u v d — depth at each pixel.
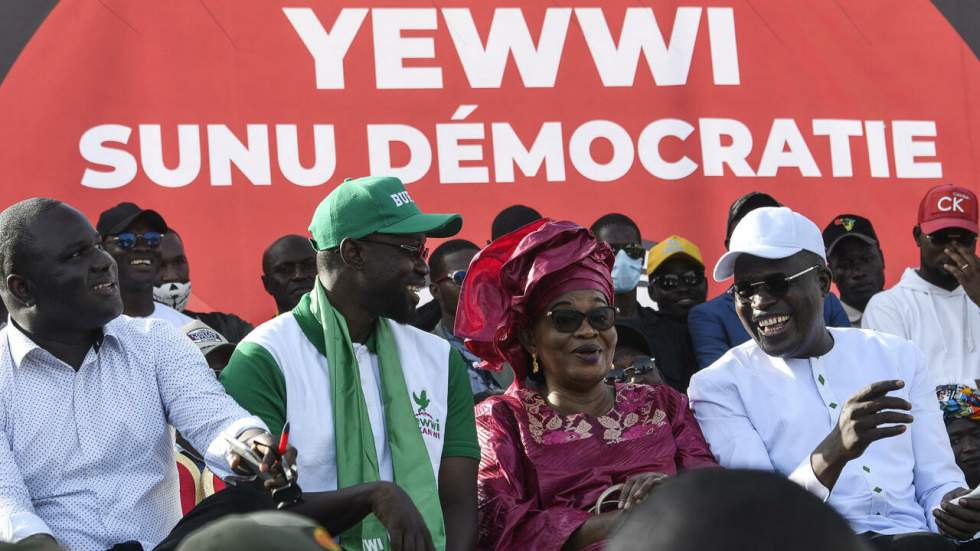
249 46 9.89
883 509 6.14
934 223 8.73
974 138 10.70
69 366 5.16
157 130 9.68
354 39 10.05
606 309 5.95
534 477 5.89
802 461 6.29
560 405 6.07
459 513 5.58
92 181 9.55
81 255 5.13
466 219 10.00
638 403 6.16
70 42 9.64
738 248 6.46
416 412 5.64
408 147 10.01
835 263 9.83
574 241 6.02
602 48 10.38
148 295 8.23
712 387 6.46
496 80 10.20
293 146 9.86
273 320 5.71
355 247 5.68
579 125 10.23
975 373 8.59
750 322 6.48
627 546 1.60
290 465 4.57
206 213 9.66
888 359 6.48
